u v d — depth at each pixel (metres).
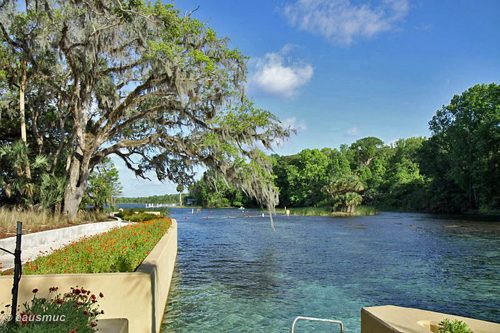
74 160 17.66
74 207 17.38
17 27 16.56
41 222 14.39
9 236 10.62
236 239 27.34
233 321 8.73
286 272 14.72
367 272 14.64
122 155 21.92
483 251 19.78
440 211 57.91
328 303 10.30
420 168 62.50
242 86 16.59
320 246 22.62
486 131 44.25
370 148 100.00
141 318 6.38
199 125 17.20
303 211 63.31
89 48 14.52
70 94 18.69
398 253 19.50
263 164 16.03
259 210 85.94
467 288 11.97
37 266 7.16
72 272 6.96
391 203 70.12
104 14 14.79
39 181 18.33
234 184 15.97
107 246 8.95
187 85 14.63
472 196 55.97
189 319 8.88
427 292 11.47
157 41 15.30
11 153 17.53
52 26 15.16
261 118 16.09
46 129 23.31
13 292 3.80
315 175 79.00
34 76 18.12
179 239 27.70
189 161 17.78
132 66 16.89
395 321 4.08
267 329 8.21
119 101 18.61
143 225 16.22
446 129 56.69
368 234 29.36
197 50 15.53
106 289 6.35
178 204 149.75
